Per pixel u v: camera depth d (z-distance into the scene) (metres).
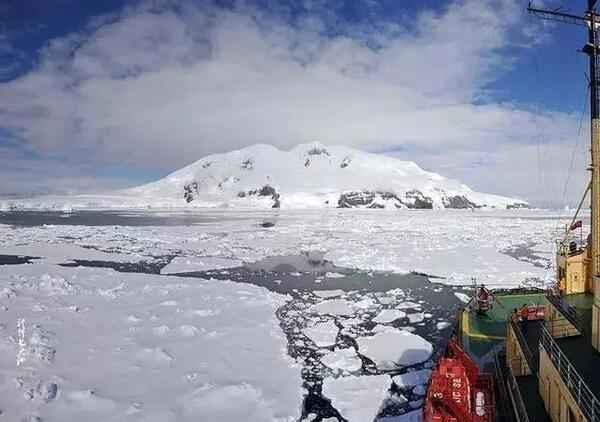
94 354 13.72
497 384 10.11
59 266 29.83
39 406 10.55
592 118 8.41
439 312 19.83
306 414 11.06
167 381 12.25
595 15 8.22
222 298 21.19
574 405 5.78
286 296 22.69
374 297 22.80
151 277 26.44
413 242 46.16
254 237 53.31
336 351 14.98
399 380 12.91
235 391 11.82
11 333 14.77
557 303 8.91
